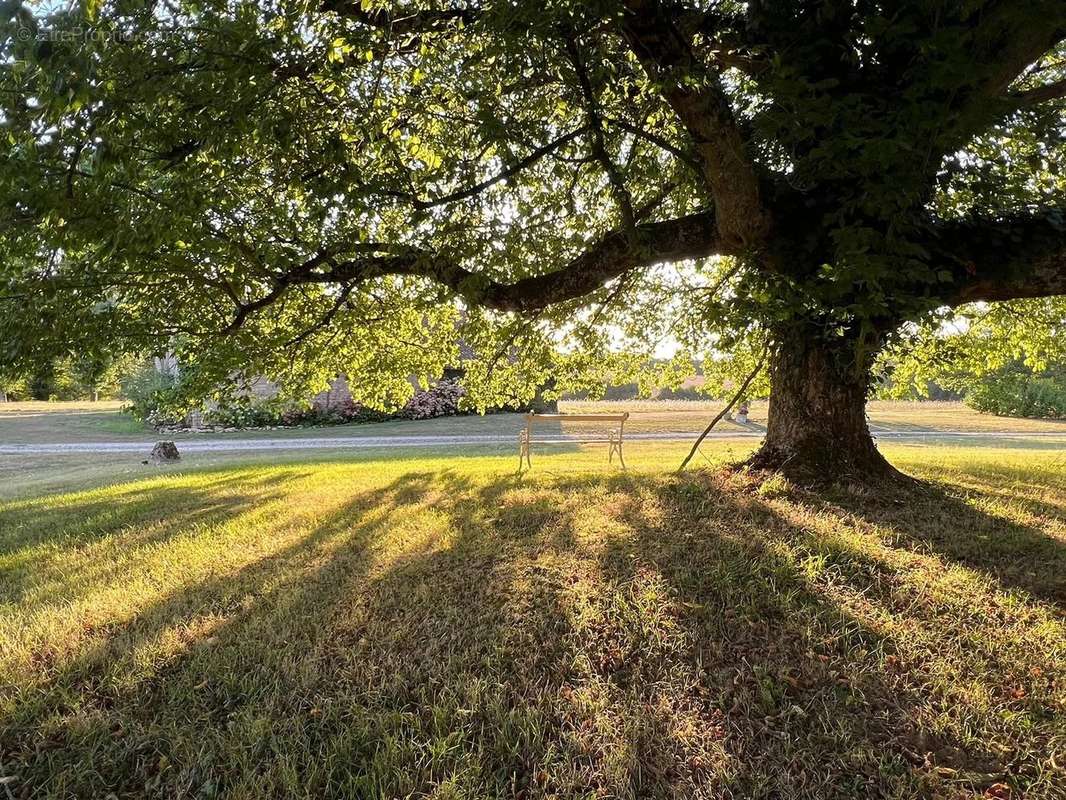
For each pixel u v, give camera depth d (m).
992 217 5.14
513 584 4.36
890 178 3.79
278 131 3.85
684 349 9.45
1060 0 3.40
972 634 3.55
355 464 12.19
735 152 4.36
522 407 28.38
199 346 6.87
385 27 4.34
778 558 4.46
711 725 3.01
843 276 3.87
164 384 23.27
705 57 4.72
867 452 6.43
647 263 5.62
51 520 7.46
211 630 3.92
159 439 22.05
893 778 2.65
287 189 5.71
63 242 4.05
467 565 4.79
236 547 5.59
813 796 2.60
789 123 4.08
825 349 6.18
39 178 3.60
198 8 3.60
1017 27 3.72
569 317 8.30
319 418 25.05
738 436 19.39
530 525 5.72
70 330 5.59
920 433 21.80
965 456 10.98
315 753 2.90
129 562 5.38
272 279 6.19
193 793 2.71
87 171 4.09
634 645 3.61
